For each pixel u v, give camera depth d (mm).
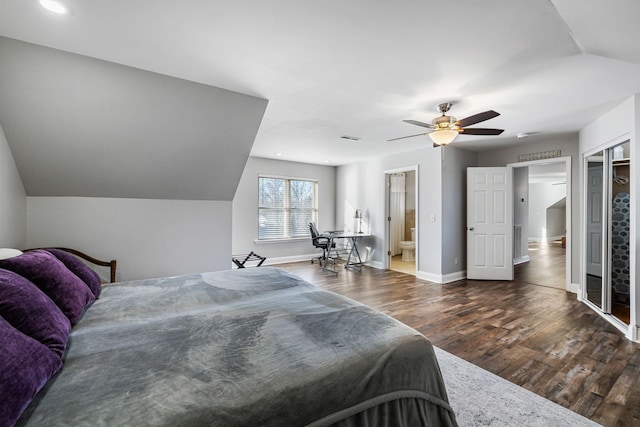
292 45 1951
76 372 1062
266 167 6324
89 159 2689
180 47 1975
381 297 4074
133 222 3182
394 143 4812
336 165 7199
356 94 2770
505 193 5082
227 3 1538
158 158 2939
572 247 4332
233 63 2197
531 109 3168
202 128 2863
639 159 2701
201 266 3570
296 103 3004
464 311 3506
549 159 4594
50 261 1733
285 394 983
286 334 1386
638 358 2373
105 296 1977
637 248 2678
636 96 2734
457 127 2902
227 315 1623
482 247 5117
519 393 1930
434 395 1314
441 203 4891
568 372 2178
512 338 2762
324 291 2121
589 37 1813
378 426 1116
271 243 6461
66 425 801
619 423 1654
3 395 798
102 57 2098
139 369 1088
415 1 1525
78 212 2926
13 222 2453
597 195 3930
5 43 1881
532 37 1846
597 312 3441
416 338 1384
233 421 873
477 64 2205
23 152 2445
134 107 2469
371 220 6305
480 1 1519
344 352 1222
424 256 5180
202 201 3561
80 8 1576
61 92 2203
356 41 1904
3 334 962
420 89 2654
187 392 953
